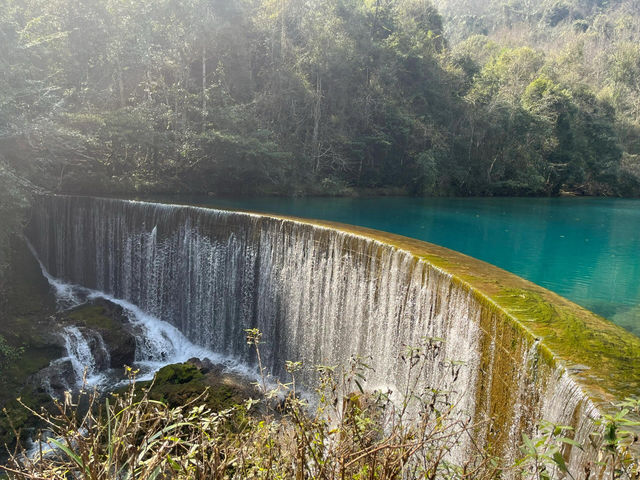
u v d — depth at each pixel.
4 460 9.76
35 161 18.31
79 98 24.20
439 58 43.94
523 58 52.53
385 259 10.28
